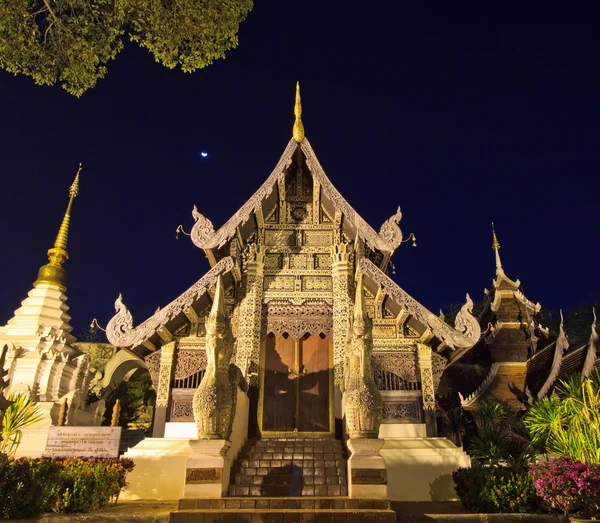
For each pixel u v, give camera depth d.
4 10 8.63
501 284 21.47
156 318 11.82
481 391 19.28
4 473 7.79
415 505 9.82
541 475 8.16
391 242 12.36
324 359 12.90
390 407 12.11
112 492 9.16
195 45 9.85
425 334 12.26
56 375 15.44
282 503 8.23
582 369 17.17
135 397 25.39
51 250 18.08
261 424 12.05
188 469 8.46
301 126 13.87
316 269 13.60
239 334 12.73
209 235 12.57
